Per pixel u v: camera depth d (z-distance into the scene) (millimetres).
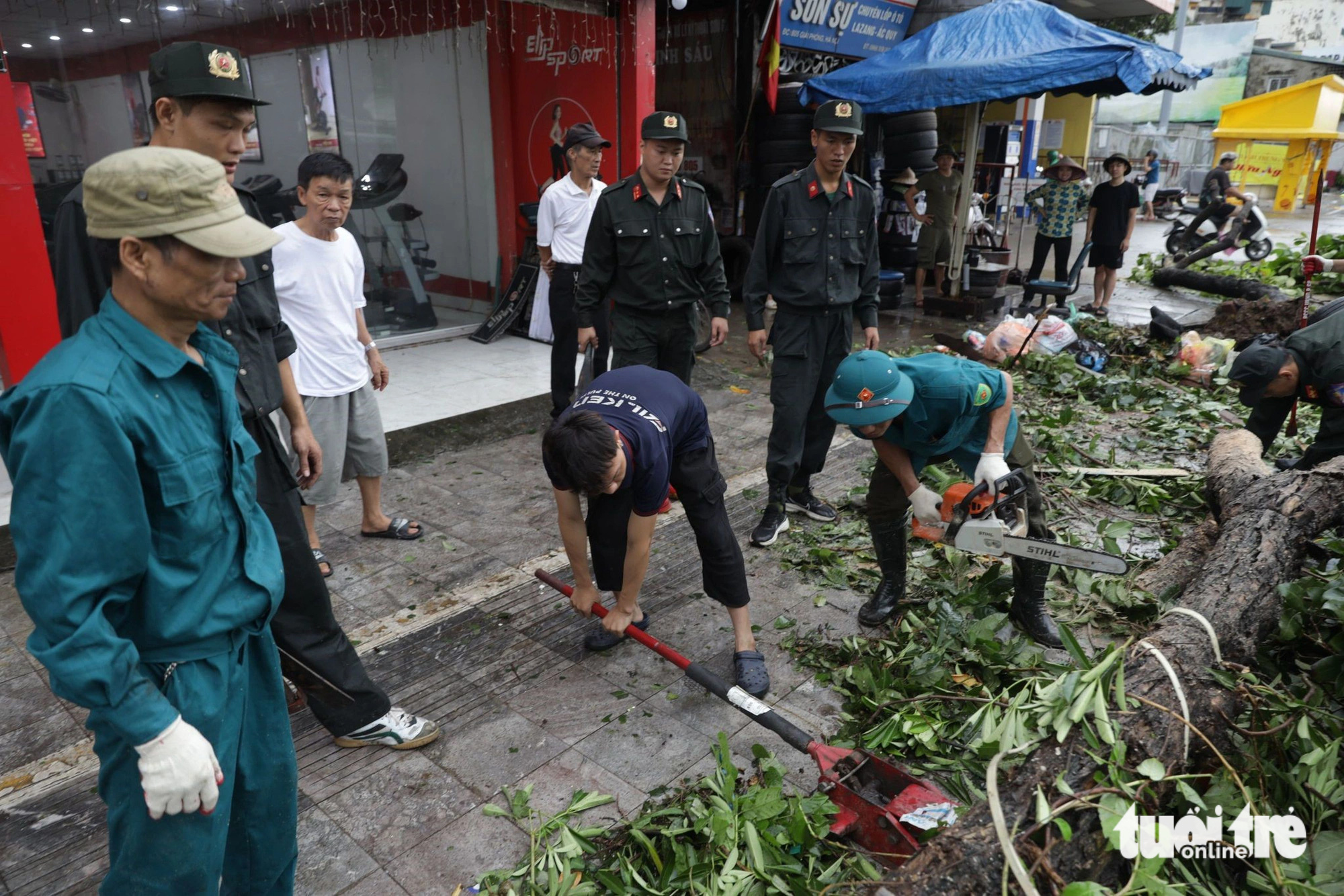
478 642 3451
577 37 7590
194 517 1564
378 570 4027
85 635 1396
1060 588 3771
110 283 2119
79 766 2754
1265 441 3973
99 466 1392
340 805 2590
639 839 2273
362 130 7457
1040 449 5477
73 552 1390
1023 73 8266
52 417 1370
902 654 3158
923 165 10812
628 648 3420
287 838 1966
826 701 3102
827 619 3641
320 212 3594
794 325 4207
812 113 9703
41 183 5625
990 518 2879
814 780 2693
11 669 3248
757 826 2291
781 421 4238
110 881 1674
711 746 2678
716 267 4559
